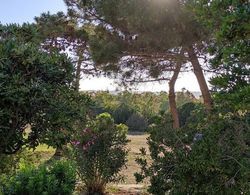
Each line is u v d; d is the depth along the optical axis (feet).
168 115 18.93
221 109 16.15
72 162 25.59
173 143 17.95
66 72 15.20
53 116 14.35
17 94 13.19
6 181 19.79
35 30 16.51
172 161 17.61
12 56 13.98
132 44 37.68
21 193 19.34
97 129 28.02
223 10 12.96
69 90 15.34
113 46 37.78
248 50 12.40
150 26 34.35
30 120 14.35
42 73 14.56
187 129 18.02
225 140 15.72
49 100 14.17
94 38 41.63
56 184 19.89
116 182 29.84
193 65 38.88
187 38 33.88
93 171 27.84
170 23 33.81
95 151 27.84
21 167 20.99
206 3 13.80
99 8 39.86
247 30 12.25
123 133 29.01
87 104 15.71
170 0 32.45
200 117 17.34
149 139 18.69
